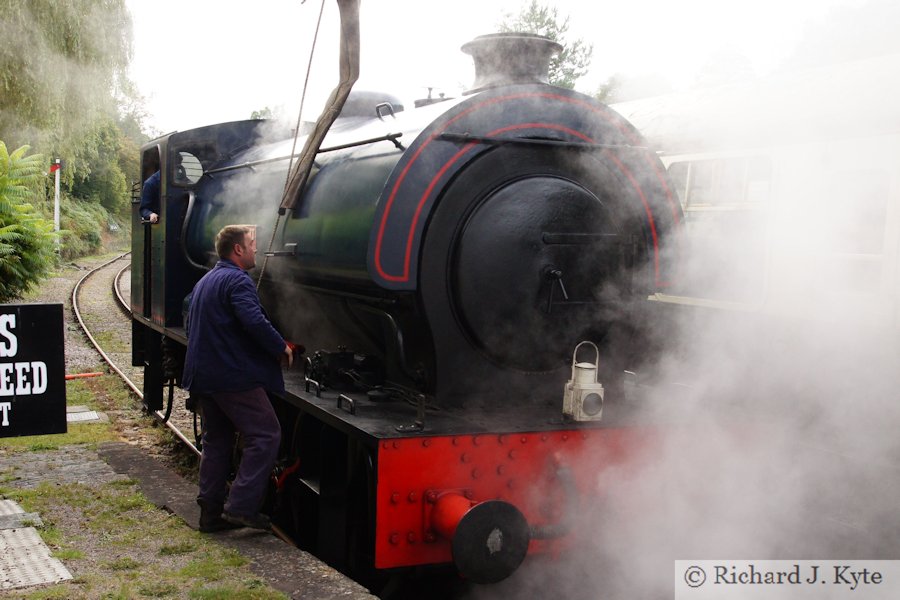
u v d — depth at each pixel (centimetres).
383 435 336
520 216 382
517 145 389
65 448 612
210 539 405
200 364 400
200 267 613
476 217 377
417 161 365
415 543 344
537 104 391
